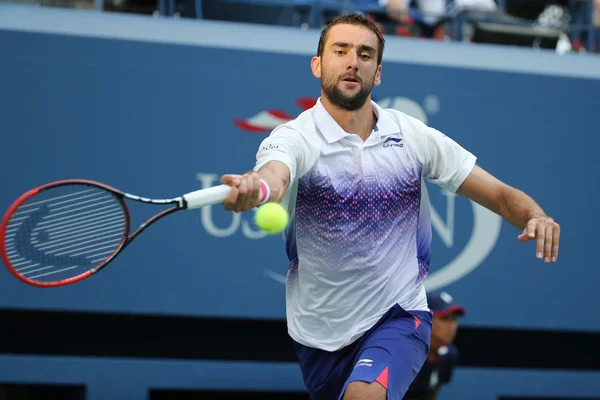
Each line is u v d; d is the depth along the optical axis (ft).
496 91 88.17
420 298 47.91
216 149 82.28
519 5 102.78
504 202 46.03
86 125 79.97
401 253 46.98
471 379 85.61
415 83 86.43
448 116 86.99
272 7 97.30
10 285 78.23
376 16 98.32
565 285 88.28
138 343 84.17
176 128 81.61
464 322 85.81
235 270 82.17
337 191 45.62
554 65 91.71
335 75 45.14
